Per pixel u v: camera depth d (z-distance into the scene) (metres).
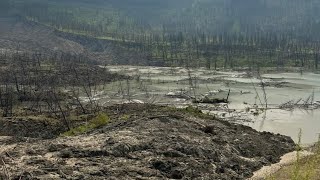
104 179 32.06
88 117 74.81
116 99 112.38
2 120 67.75
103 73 167.38
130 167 35.44
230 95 115.06
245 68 199.75
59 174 32.00
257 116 86.31
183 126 53.03
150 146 41.28
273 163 45.22
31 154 37.16
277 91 122.19
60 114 81.81
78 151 38.22
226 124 62.38
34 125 67.38
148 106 85.69
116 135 45.12
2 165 33.12
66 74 155.00
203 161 39.91
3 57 198.62
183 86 136.50
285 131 72.06
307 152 49.16
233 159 42.97
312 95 110.50
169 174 35.78
